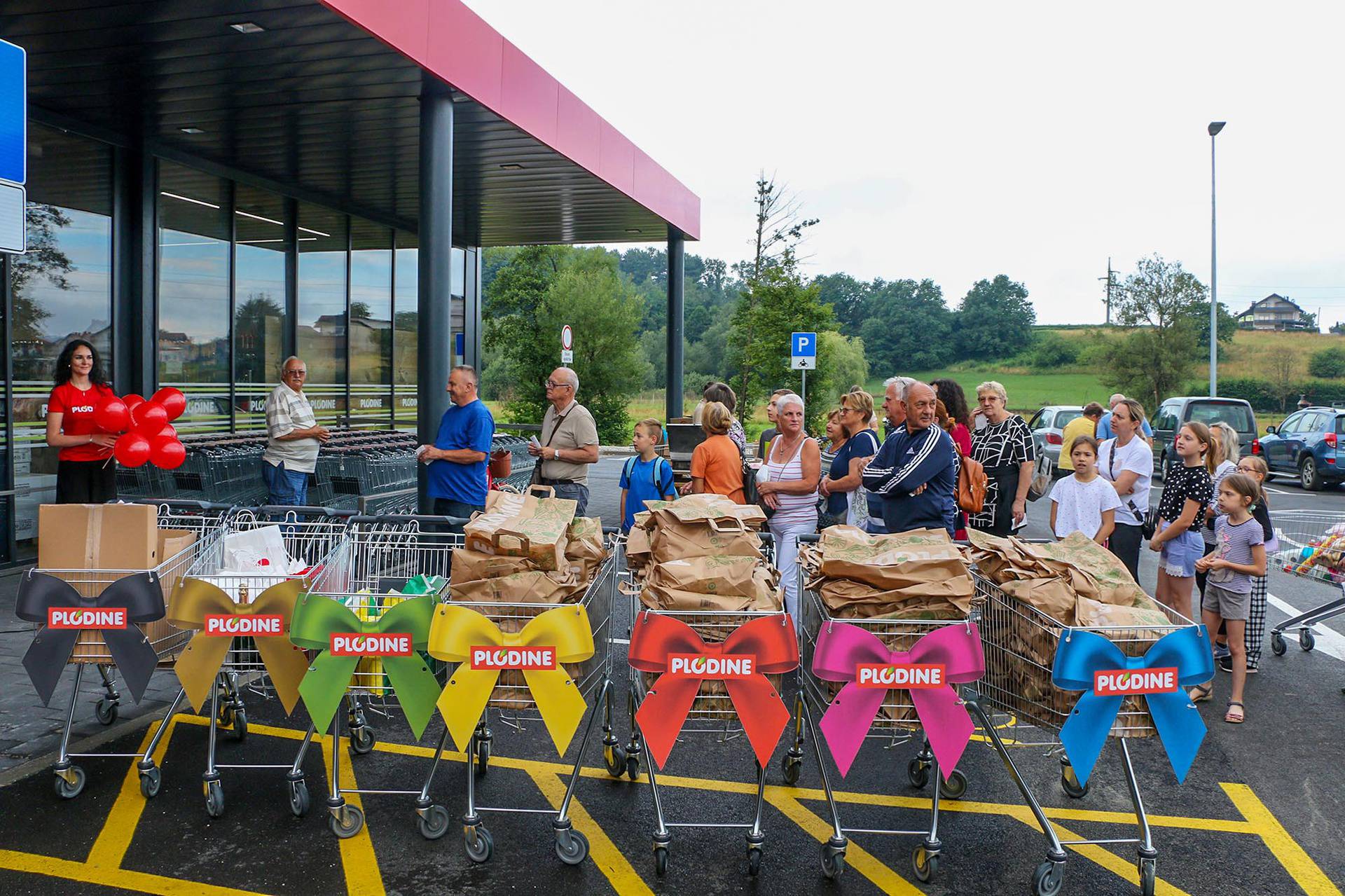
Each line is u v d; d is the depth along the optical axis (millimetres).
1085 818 4648
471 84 9250
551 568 4219
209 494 10430
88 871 3922
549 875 4004
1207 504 6598
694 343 71875
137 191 10805
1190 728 3818
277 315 13422
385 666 4223
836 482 6844
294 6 7160
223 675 5355
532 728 5801
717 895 3863
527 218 16109
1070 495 6883
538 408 38500
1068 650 3771
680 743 5566
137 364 10812
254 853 4125
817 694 4234
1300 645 7938
